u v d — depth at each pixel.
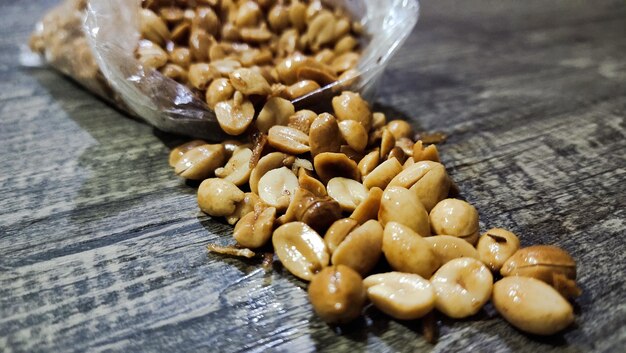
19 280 0.13
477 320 0.12
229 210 0.14
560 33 0.29
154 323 0.12
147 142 0.18
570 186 0.16
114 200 0.15
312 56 0.20
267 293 0.13
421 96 0.22
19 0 0.29
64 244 0.14
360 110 0.16
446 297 0.12
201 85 0.16
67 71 0.21
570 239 0.14
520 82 0.23
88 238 0.14
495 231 0.13
